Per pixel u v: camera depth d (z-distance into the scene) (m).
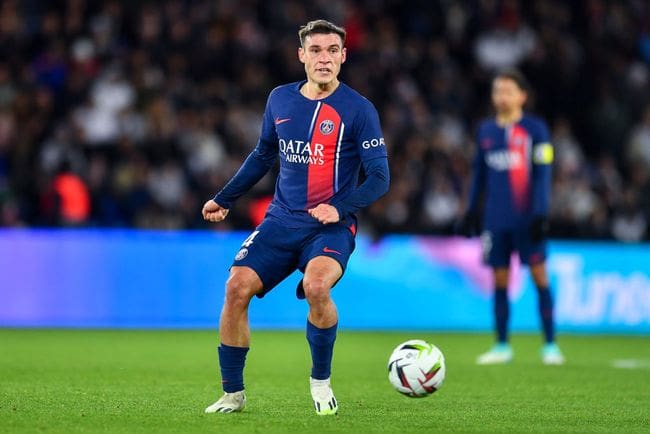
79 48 62.84
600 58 73.12
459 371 33.59
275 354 38.84
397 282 54.62
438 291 54.91
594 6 75.25
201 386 27.44
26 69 61.91
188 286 52.81
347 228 21.48
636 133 69.81
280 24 67.12
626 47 74.94
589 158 71.56
